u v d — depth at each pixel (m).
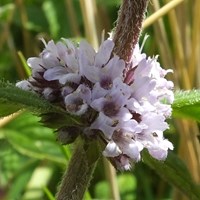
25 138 0.14
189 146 0.12
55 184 0.14
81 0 0.12
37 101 0.07
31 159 0.14
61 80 0.07
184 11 0.13
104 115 0.07
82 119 0.07
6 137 0.14
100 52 0.07
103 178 0.14
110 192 0.12
